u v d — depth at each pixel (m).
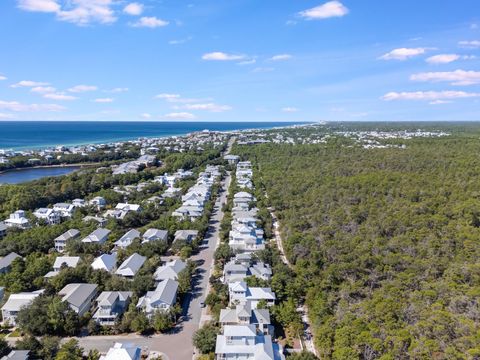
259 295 73.00
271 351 56.53
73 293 70.50
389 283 76.12
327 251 91.81
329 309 68.38
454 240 90.44
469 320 58.50
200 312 72.31
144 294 76.19
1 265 85.81
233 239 104.44
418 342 54.41
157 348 60.69
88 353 58.38
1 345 56.41
